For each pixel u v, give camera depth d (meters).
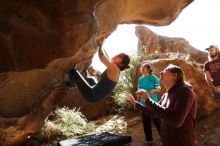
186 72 8.08
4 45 2.73
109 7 3.69
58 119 7.61
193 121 3.12
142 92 3.06
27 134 4.23
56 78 3.78
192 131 3.09
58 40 2.88
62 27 2.85
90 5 2.96
